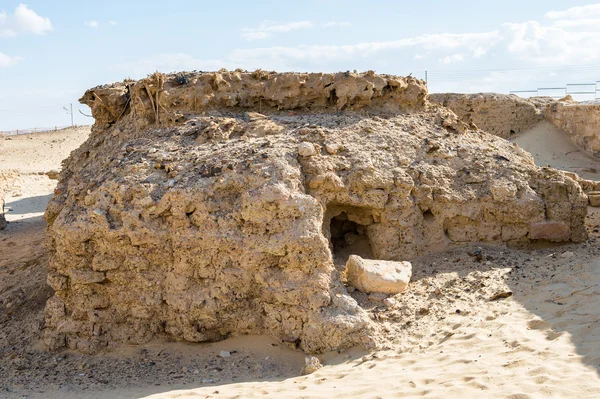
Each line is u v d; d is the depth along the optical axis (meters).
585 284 7.38
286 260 7.35
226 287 7.45
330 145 8.77
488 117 25.48
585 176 20.66
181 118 9.55
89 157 10.58
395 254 8.79
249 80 10.35
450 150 9.66
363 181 8.52
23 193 22.58
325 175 8.29
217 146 8.82
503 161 9.70
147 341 7.75
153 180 8.09
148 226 7.69
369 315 7.37
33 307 9.52
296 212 7.47
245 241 7.46
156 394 6.19
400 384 5.61
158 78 9.70
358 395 5.50
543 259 8.69
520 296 7.39
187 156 8.52
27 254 12.20
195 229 7.68
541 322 6.55
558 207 9.27
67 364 7.52
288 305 7.29
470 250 8.96
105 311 7.88
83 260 7.84
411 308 7.45
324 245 7.36
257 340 7.44
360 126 9.60
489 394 5.15
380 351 6.72
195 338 7.57
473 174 9.38
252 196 7.61
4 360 7.77
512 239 9.24
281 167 7.95
